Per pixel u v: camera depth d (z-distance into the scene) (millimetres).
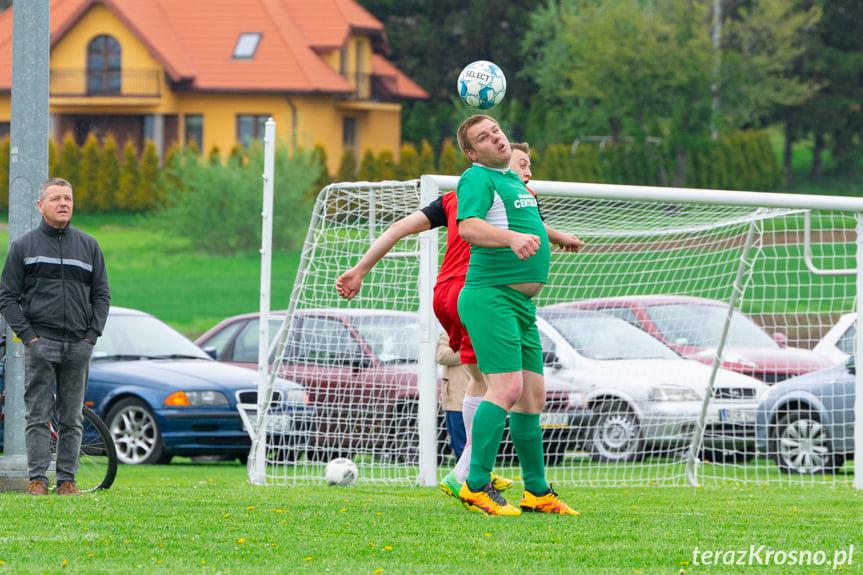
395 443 32312
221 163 138500
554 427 36125
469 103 21016
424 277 28281
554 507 19688
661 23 154000
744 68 161750
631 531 17500
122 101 160125
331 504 21188
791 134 191625
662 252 36750
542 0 196875
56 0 167375
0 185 158500
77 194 155500
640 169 157375
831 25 192375
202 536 16531
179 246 140500
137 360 39531
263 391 29156
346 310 32406
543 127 176500
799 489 28500
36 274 23438
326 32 165000
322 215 29656
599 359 38594
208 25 164750
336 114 163750
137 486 26547
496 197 18422
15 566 14023
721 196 28562
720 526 18406
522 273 18484
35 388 23484
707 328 41438
